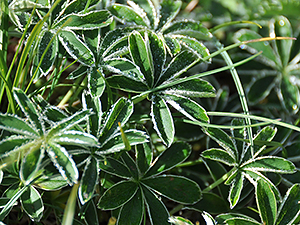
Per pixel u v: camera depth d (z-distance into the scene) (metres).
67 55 0.24
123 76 0.23
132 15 0.25
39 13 0.24
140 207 0.22
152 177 0.23
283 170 0.23
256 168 0.23
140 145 0.23
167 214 0.23
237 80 0.24
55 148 0.20
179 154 0.23
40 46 0.23
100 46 0.24
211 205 0.24
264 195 0.22
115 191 0.22
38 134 0.20
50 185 0.22
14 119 0.20
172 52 0.25
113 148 0.21
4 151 0.20
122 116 0.22
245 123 0.24
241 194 0.24
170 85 0.23
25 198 0.22
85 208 0.23
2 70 0.23
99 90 0.23
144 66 0.23
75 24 0.23
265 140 0.24
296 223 0.22
